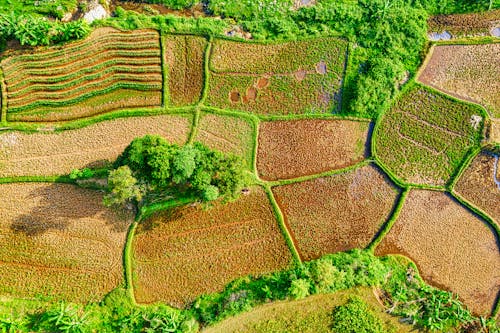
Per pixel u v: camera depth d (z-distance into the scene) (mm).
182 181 18828
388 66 21609
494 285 21781
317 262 20516
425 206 22016
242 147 21609
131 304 20359
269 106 21953
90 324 19688
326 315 20688
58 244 20719
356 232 21672
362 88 21422
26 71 21016
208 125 21625
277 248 21234
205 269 20969
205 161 18891
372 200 21875
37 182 20812
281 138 21844
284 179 21609
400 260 21531
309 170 21797
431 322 20516
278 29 21875
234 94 21922
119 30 21484
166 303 20688
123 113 21266
